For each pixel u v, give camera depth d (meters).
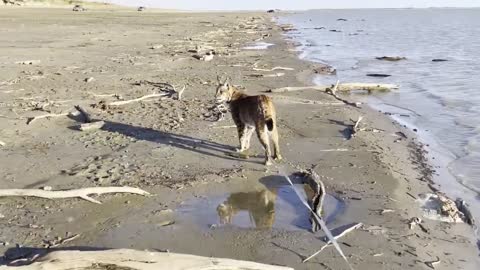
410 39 19.66
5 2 41.38
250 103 4.50
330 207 3.70
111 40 15.39
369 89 8.18
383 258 3.04
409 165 4.61
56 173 4.24
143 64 10.34
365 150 4.91
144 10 57.12
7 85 7.53
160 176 4.19
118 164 4.45
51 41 14.26
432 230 3.39
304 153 4.80
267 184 4.07
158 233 3.30
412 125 6.05
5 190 3.72
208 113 6.14
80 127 5.43
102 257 2.69
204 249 3.12
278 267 2.81
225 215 3.56
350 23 36.66
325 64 11.65
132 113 6.14
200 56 11.70
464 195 4.00
